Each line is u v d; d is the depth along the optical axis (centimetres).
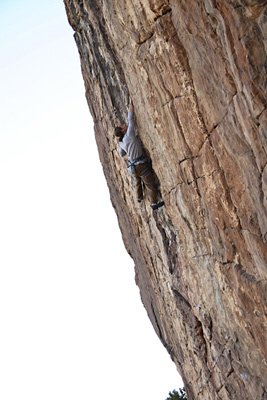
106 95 2297
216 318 2005
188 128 1636
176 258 2195
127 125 2162
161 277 2502
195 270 2031
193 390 2614
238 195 1509
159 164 1933
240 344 1875
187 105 1602
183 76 1575
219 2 1251
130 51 1814
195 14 1391
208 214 1703
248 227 1511
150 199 2084
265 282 1540
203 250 1877
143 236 2531
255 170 1362
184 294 2248
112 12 1822
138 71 1806
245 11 1184
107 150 2561
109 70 2183
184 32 1499
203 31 1386
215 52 1366
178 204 1906
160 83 1694
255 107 1248
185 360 2591
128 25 1742
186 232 1959
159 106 1747
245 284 1634
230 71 1328
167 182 1933
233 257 1672
